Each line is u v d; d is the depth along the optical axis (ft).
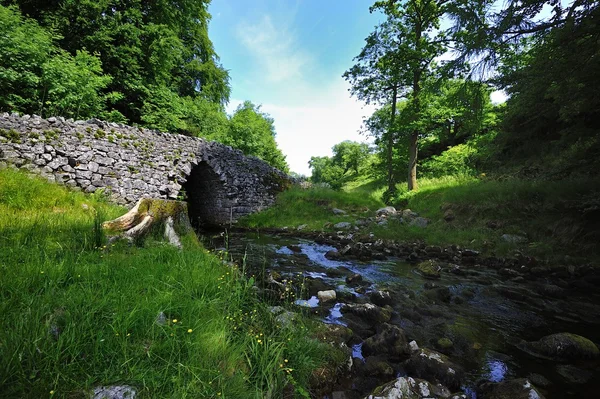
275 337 8.87
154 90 50.26
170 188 39.45
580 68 20.06
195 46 75.61
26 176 23.34
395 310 15.43
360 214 52.75
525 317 15.02
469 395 8.75
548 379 9.66
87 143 30.37
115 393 5.35
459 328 13.38
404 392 7.66
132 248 14.16
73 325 6.43
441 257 28.76
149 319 7.66
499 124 54.13
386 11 53.16
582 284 20.13
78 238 13.62
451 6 18.51
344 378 8.96
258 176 59.36
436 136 60.23
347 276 21.98
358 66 58.59
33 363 5.49
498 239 30.27
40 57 30.76
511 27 17.61
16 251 10.67
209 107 74.74
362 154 158.81
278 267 23.53
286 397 7.01
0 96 28.25
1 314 6.60
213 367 6.57
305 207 56.54
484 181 47.14
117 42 45.42
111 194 31.89
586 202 24.29
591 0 16.16
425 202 48.73
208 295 10.41
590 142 29.30
